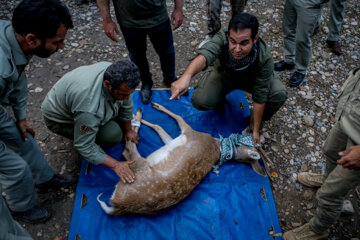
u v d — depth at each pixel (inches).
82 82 83.8
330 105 142.6
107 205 99.5
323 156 124.2
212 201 106.6
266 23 184.9
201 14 189.5
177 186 98.2
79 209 102.7
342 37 177.0
